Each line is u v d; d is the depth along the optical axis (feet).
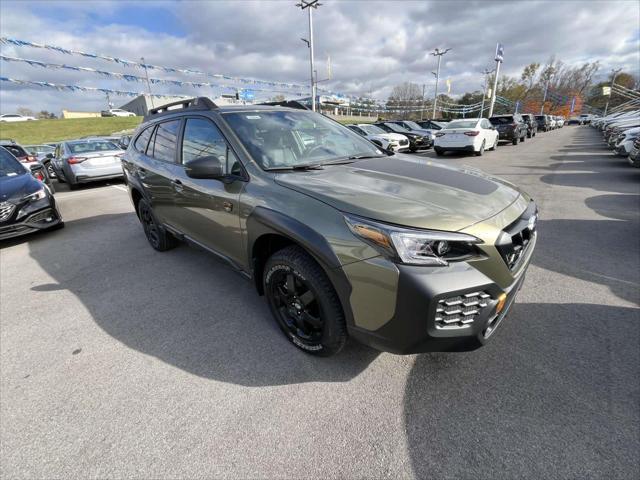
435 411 6.11
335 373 7.13
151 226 14.28
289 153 8.83
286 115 10.37
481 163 36.63
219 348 8.10
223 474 5.20
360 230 5.74
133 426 6.12
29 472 5.38
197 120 10.01
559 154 42.93
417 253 5.40
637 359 7.10
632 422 5.71
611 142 42.19
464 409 6.12
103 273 12.60
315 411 6.24
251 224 7.59
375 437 5.69
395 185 6.92
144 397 6.77
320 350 7.29
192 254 14.03
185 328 8.96
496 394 6.39
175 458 5.49
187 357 7.86
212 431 5.94
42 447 5.80
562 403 6.13
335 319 6.55
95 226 19.19
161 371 7.45
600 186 23.03
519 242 6.40
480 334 5.83
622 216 16.40
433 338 5.52
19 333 9.11
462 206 6.13
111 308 10.12
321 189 6.72
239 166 8.26
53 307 10.36
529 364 7.07
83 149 33.58
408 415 6.06
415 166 8.48
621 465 5.05
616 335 7.86
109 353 8.13
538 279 10.62
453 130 43.50
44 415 6.44
